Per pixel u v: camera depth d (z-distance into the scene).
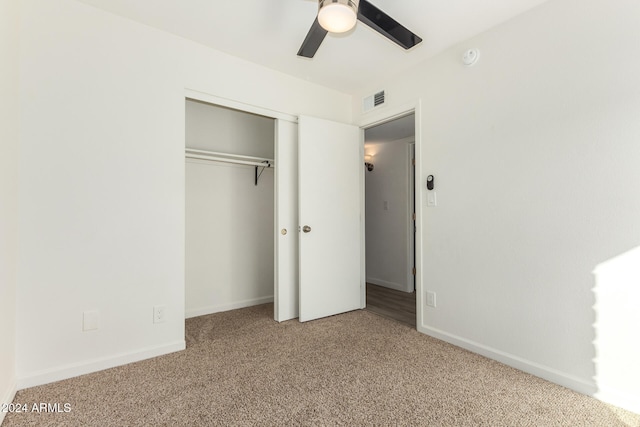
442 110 2.32
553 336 1.73
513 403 1.52
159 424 1.36
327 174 2.86
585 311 1.61
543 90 1.77
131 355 1.93
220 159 2.95
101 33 1.86
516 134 1.89
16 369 1.59
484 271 2.05
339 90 3.07
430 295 2.40
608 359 1.53
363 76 2.75
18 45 1.60
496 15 1.89
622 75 1.50
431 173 2.39
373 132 3.76
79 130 1.78
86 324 1.79
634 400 1.45
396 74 2.71
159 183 2.04
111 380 1.71
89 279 1.80
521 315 1.86
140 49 1.99
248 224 3.26
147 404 1.49
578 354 1.63
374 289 4.12
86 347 1.79
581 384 1.61
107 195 1.86
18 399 1.52
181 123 2.14
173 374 1.78
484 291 2.05
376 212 4.43
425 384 1.69
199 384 1.67
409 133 3.81
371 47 2.26
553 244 1.73
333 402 1.52
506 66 1.94
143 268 1.98
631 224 1.47
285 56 2.41
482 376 1.78
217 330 2.50
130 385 1.66
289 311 2.79
